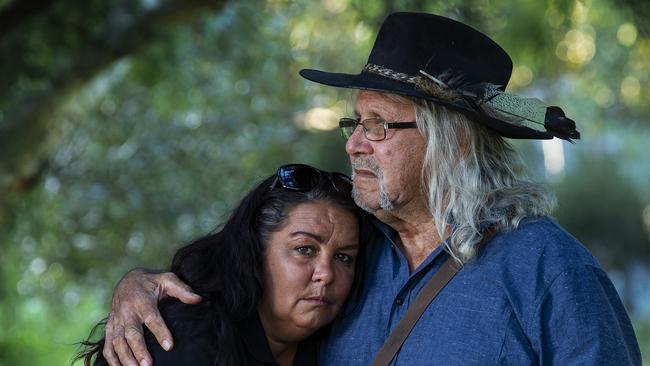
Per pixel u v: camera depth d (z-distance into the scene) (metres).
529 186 4.72
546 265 4.42
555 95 22.42
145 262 16.42
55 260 16.36
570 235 4.58
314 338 4.96
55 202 15.75
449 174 4.62
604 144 29.03
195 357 4.35
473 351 4.41
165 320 4.44
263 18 14.91
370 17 10.22
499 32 12.73
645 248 28.80
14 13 10.98
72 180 16.36
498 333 4.39
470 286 4.52
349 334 4.81
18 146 12.31
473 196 4.59
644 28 10.41
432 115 4.62
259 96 16.78
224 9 13.36
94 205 16.45
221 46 14.59
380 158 4.64
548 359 4.32
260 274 4.66
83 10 11.80
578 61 17.41
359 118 4.77
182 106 16.03
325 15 16.83
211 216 16.67
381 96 4.68
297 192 4.69
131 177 16.69
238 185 16.66
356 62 17.22
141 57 13.28
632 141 27.78
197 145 16.95
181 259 4.75
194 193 16.81
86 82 12.38
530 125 4.62
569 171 29.11
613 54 18.19
